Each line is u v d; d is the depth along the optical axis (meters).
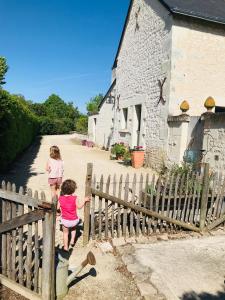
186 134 9.05
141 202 4.82
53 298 3.05
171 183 4.94
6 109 7.81
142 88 12.09
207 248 4.60
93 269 3.79
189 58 9.85
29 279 3.15
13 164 10.80
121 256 4.17
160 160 10.33
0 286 3.27
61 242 4.45
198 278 3.74
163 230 5.13
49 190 7.07
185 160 8.80
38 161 12.02
